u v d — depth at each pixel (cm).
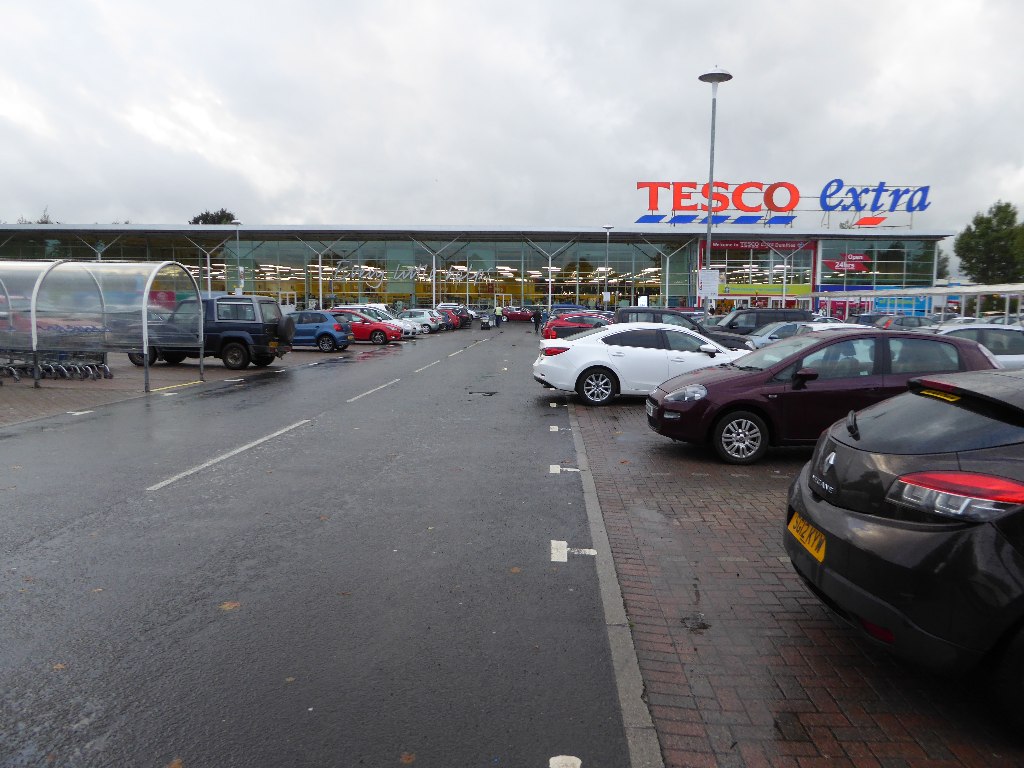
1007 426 311
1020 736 291
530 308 5934
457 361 2284
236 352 1930
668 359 1232
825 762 278
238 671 340
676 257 5809
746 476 737
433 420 1086
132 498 638
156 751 279
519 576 461
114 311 1515
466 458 813
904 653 301
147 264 1526
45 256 5838
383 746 283
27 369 1680
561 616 403
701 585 452
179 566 474
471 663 349
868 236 5269
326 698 317
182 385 1557
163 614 402
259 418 1098
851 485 339
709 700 321
